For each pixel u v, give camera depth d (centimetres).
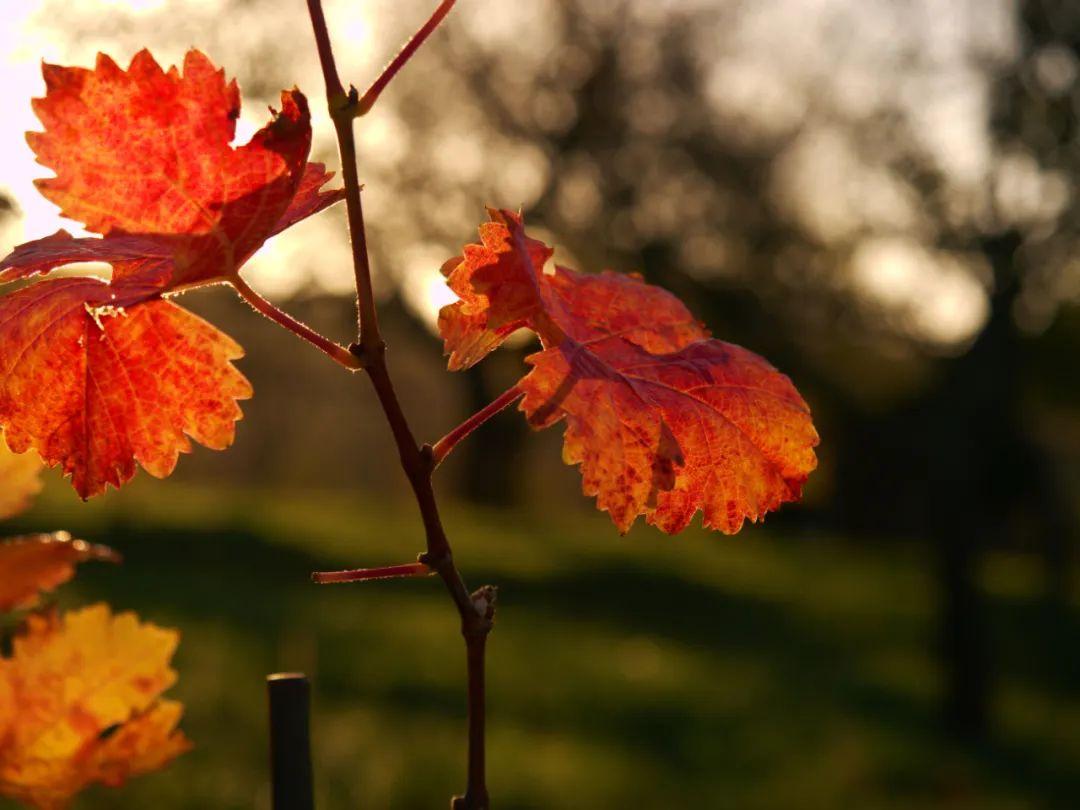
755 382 103
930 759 1196
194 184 82
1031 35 1053
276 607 1416
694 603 1905
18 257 86
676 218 2522
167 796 734
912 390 1532
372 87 79
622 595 1900
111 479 92
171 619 1230
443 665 1260
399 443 82
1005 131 1083
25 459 91
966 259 1165
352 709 1072
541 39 2547
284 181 82
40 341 90
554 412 84
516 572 1952
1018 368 1217
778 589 2050
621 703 1262
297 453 3891
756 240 2320
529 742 1090
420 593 1667
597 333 104
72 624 83
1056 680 1639
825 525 2591
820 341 2177
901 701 1413
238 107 82
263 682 1042
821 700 1385
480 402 2958
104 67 81
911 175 1178
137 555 1605
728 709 1296
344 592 1590
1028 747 1287
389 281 2489
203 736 864
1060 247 1105
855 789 1092
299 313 2273
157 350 93
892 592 2083
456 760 960
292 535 1894
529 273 89
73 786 82
